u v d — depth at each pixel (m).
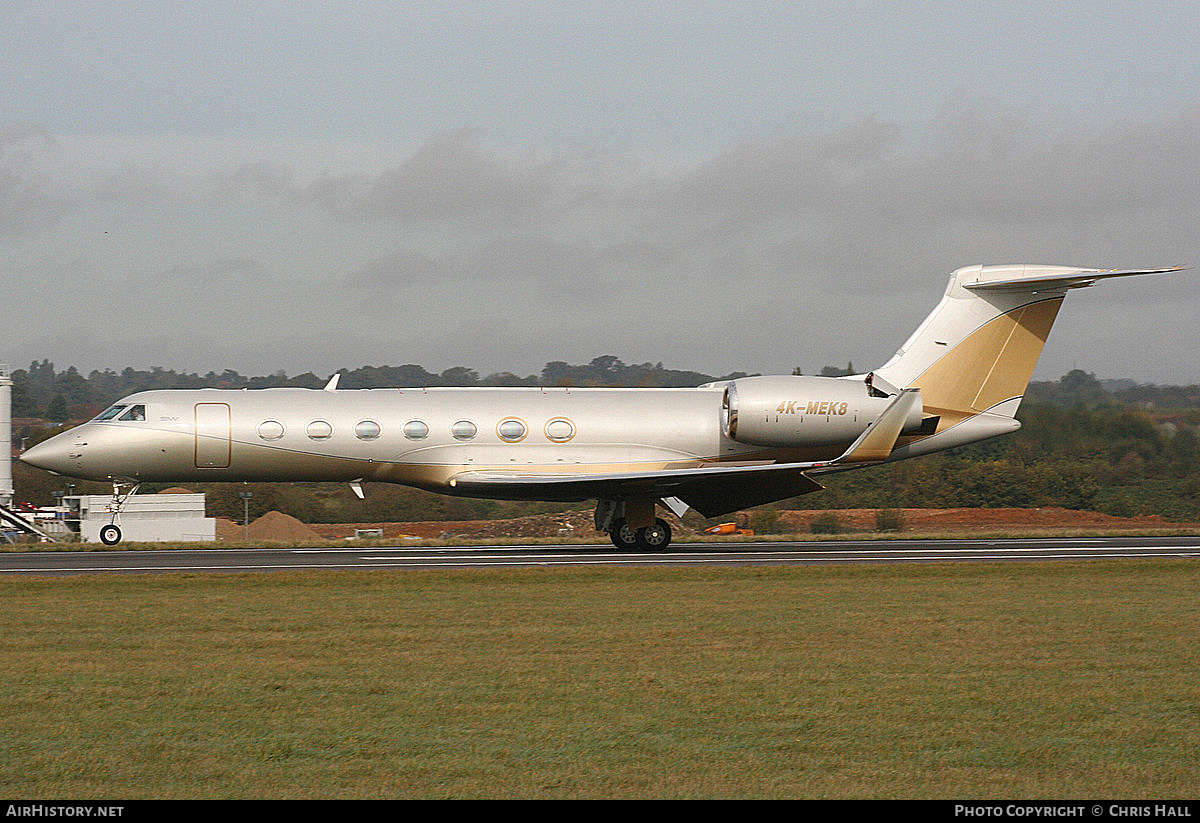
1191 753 35.72
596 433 113.69
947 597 74.25
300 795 31.55
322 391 115.06
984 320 117.75
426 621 62.81
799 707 41.47
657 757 35.12
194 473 112.00
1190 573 90.31
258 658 51.28
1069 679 46.53
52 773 33.69
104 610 67.81
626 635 57.72
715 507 117.94
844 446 115.00
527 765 34.25
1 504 183.12
